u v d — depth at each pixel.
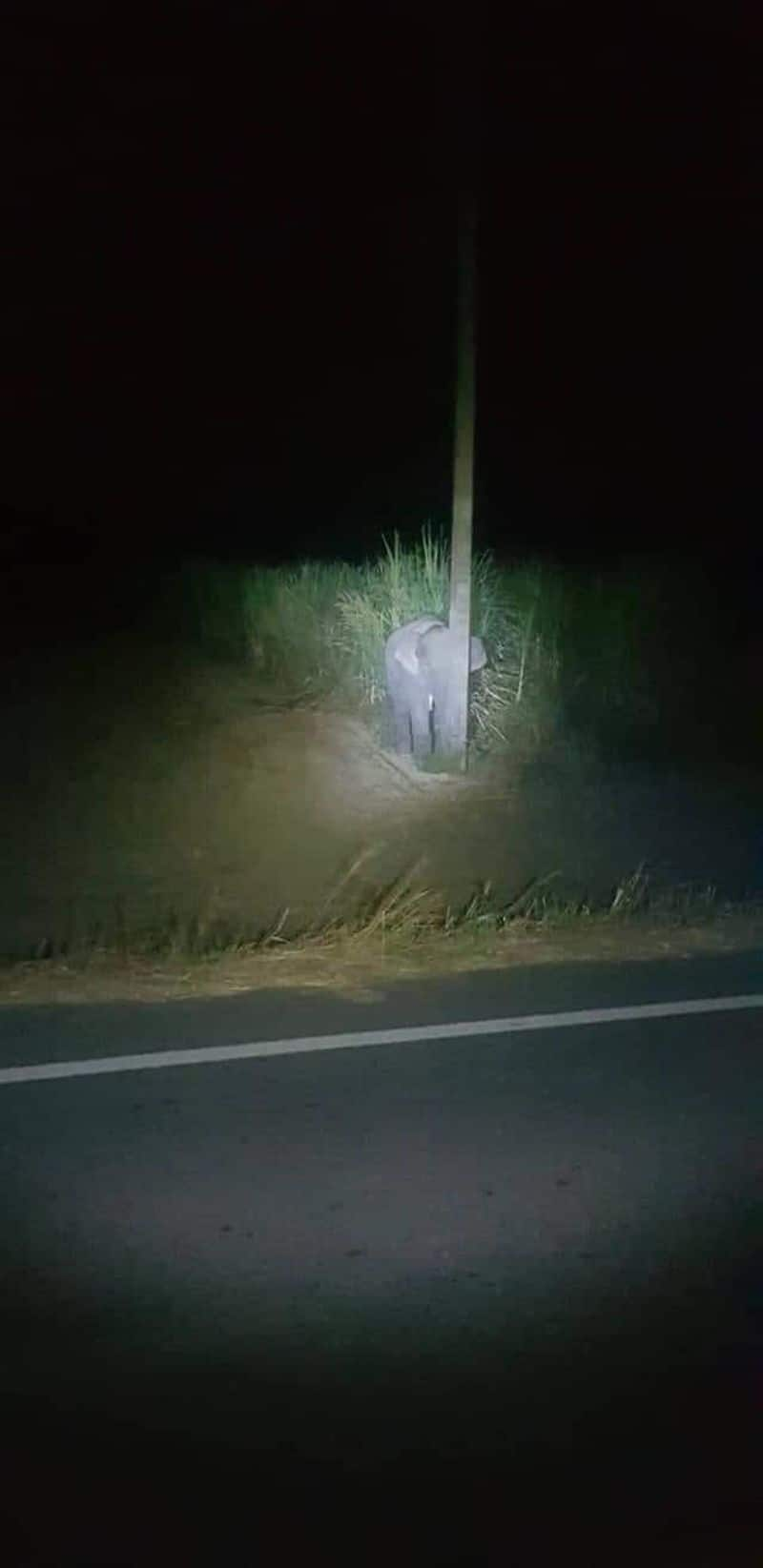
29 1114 7.35
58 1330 5.50
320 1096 7.62
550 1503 4.60
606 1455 4.83
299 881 11.09
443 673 13.47
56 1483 4.66
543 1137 7.20
